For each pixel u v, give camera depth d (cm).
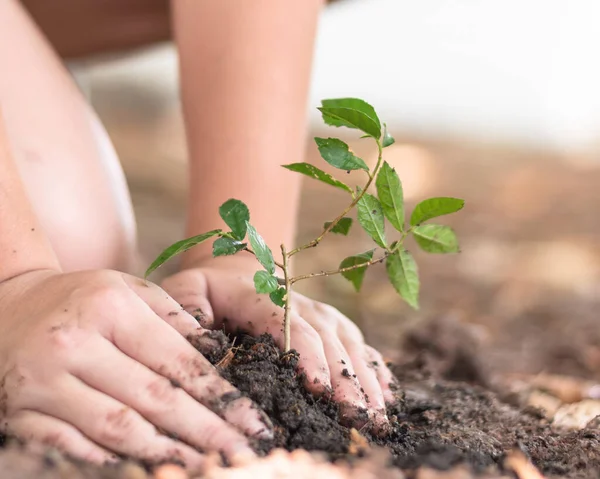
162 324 67
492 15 527
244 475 62
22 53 92
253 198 83
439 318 121
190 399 64
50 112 90
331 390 70
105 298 66
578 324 154
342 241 224
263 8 84
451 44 525
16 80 90
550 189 320
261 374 69
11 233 72
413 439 73
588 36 517
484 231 253
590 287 190
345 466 64
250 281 77
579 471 70
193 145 86
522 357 126
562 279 198
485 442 74
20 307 68
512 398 93
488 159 376
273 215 84
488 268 207
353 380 71
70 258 87
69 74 97
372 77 491
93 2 117
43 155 88
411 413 82
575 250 230
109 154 95
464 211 281
